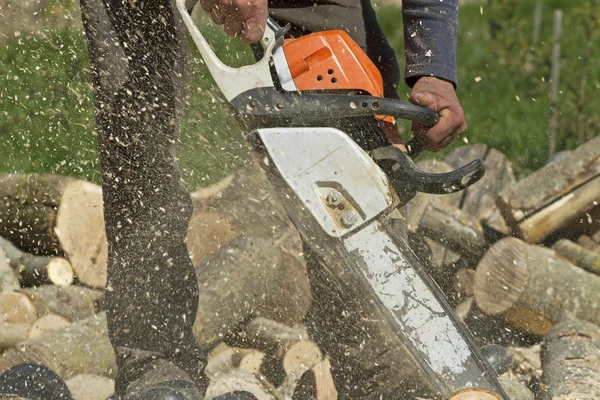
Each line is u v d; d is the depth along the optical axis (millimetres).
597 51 23312
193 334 7859
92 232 10523
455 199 11875
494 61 23844
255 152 6621
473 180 6945
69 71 15828
